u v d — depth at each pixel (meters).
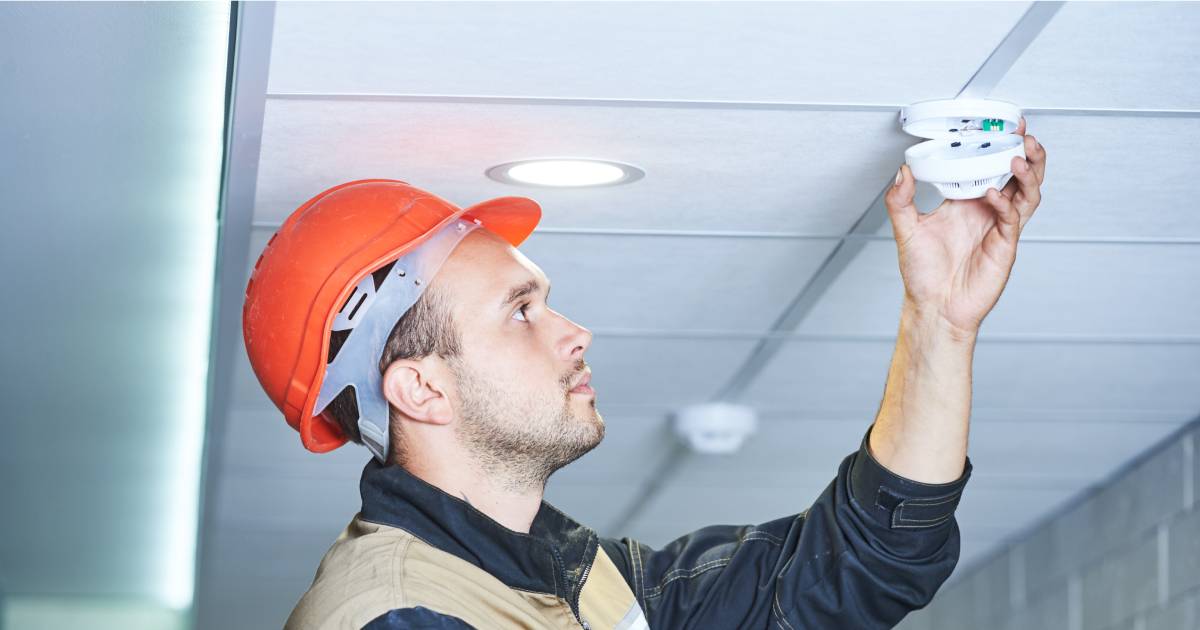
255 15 1.48
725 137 1.84
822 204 2.14
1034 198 1.74
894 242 2.35
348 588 1.58
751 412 3.65
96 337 2.90
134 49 1.65
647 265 2.48
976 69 1.62
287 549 5.16
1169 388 3.38
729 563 2.02
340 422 1.88
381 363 1.79
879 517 1.91
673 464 4.25
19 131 2.00
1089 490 4.58
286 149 1.87
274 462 3.91
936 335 1.87
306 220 1.85
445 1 1.45
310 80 1.64
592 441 1.79
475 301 1.77
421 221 1.82
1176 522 3.96
